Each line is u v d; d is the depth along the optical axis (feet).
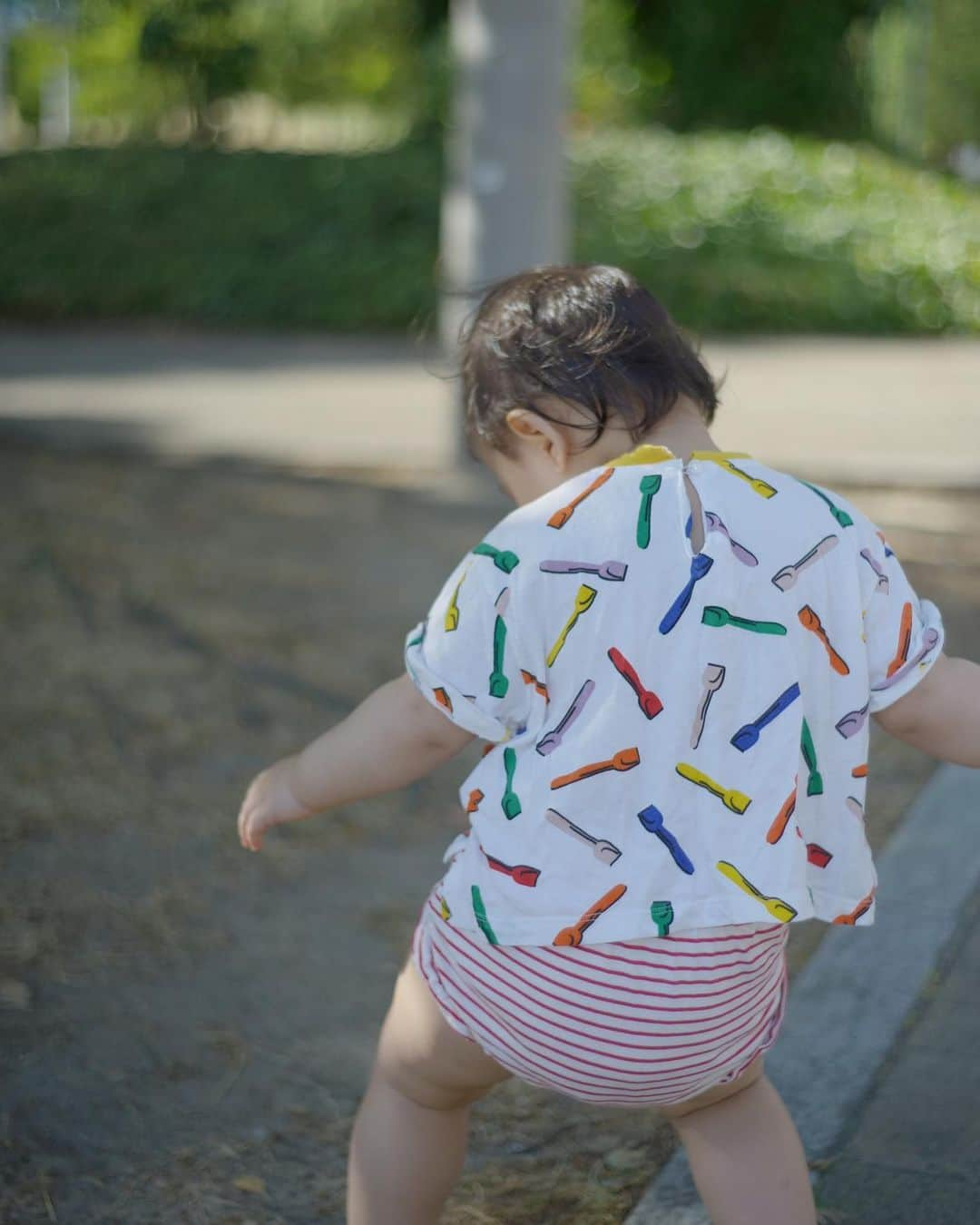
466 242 23.13
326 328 46.55
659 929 5.24
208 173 51.96
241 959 9.53
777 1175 5.84
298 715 13.89
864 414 30.58
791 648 5.39
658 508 5.49
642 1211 7.00
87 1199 7.25
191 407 30.71
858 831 5.54
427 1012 5.82
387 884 10.64
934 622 5.69
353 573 18.52
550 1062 5.49
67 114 74.13
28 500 22.12
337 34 69.72
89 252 48.98
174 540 19.98
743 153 52.85
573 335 5.76
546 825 5.33
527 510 5.61
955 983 9.00
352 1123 7.88
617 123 63.93
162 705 14.06
